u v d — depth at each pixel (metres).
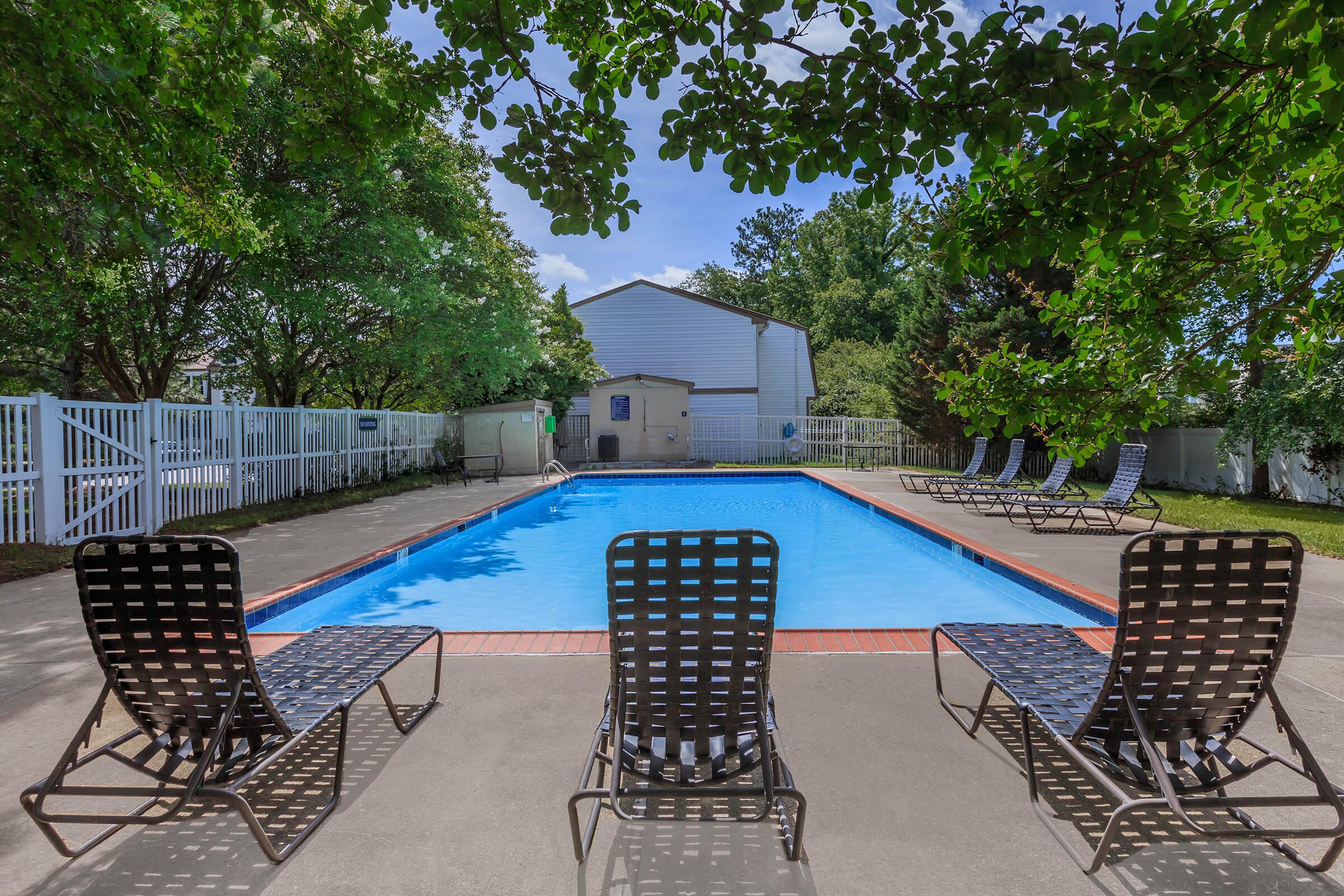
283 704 2.54
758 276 53.50
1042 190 2.17
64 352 11.54
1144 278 3.02
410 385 18.33
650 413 22.27
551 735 3.00
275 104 9.96
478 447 18.27
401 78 3.23
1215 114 2.04
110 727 3.07
